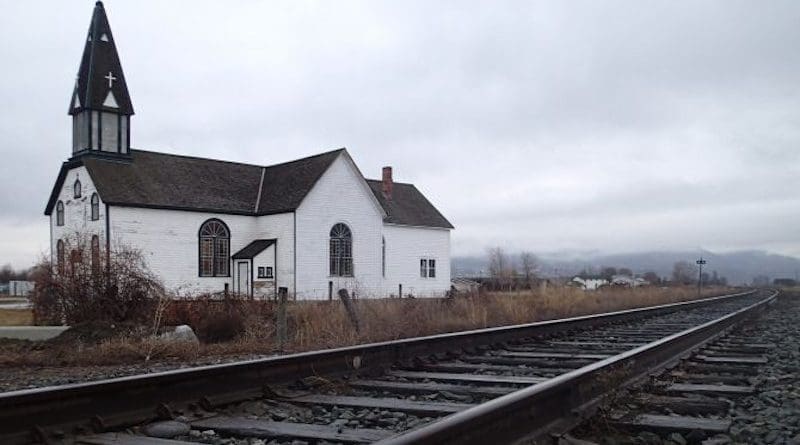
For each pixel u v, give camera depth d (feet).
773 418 19.27
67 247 69.00
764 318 74.64
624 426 17.57
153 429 16.83
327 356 24.62
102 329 49.57
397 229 159.84
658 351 28.94
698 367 29.99
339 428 17.34
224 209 132.26
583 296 94.68
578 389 18.24
